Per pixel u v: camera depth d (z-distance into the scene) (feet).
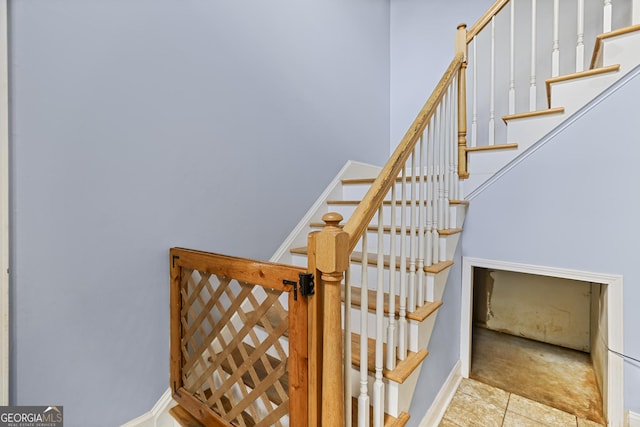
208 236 5.56
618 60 5.34
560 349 8.78
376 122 10.43
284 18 7.08
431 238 5.57
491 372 7.43
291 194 7.23
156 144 4.84
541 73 8.66
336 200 8.36
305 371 3.25
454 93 6.56
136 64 4.60
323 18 8.22
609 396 5.54
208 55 5.55
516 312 9.78
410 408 4.51
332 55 8.53
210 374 4.51
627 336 5.40
